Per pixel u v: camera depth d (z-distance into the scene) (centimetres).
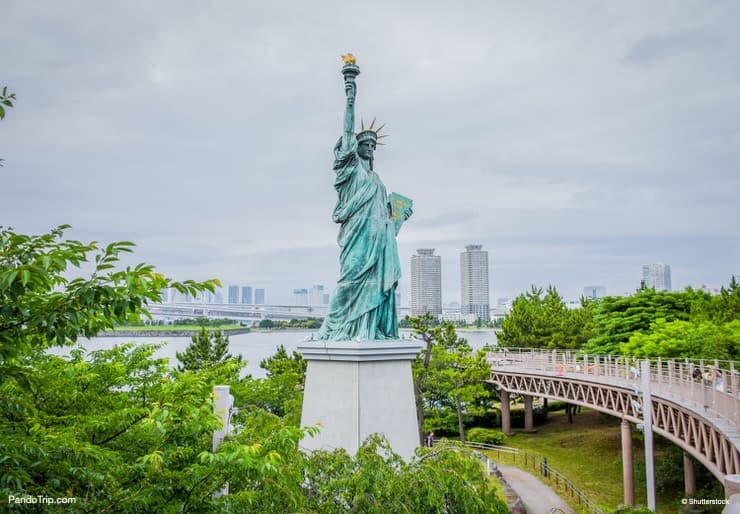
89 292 1034
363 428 2797
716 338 5009
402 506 1739
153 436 1535
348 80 3262
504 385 7050
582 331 8462
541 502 4347
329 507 1741
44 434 1267
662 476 4691
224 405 1669
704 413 3034
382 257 3175
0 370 1105
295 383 5012
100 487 1277
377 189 3278
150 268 1075
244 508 1355
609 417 7619
